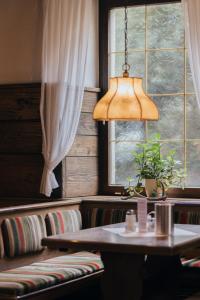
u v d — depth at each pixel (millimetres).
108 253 3838
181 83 5520
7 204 5203
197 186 5426
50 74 5398
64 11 5371
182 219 4918
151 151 5273
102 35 5809
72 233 3990
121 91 3975
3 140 5656
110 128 5770
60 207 5098
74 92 5379
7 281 3893
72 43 5363
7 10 5734
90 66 5746
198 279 4676
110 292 3840
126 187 5445
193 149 5461
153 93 5625
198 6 5016
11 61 5715
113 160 5766
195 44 5035
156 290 4648
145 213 4031
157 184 5145
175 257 4566
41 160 5477
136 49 5695
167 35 5574
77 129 5543
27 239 4520
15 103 5602
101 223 5176
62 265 4422
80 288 4574
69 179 5473
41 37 5582
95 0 5797
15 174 5598
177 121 5527
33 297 3863
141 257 3789
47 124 5375
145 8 5656
